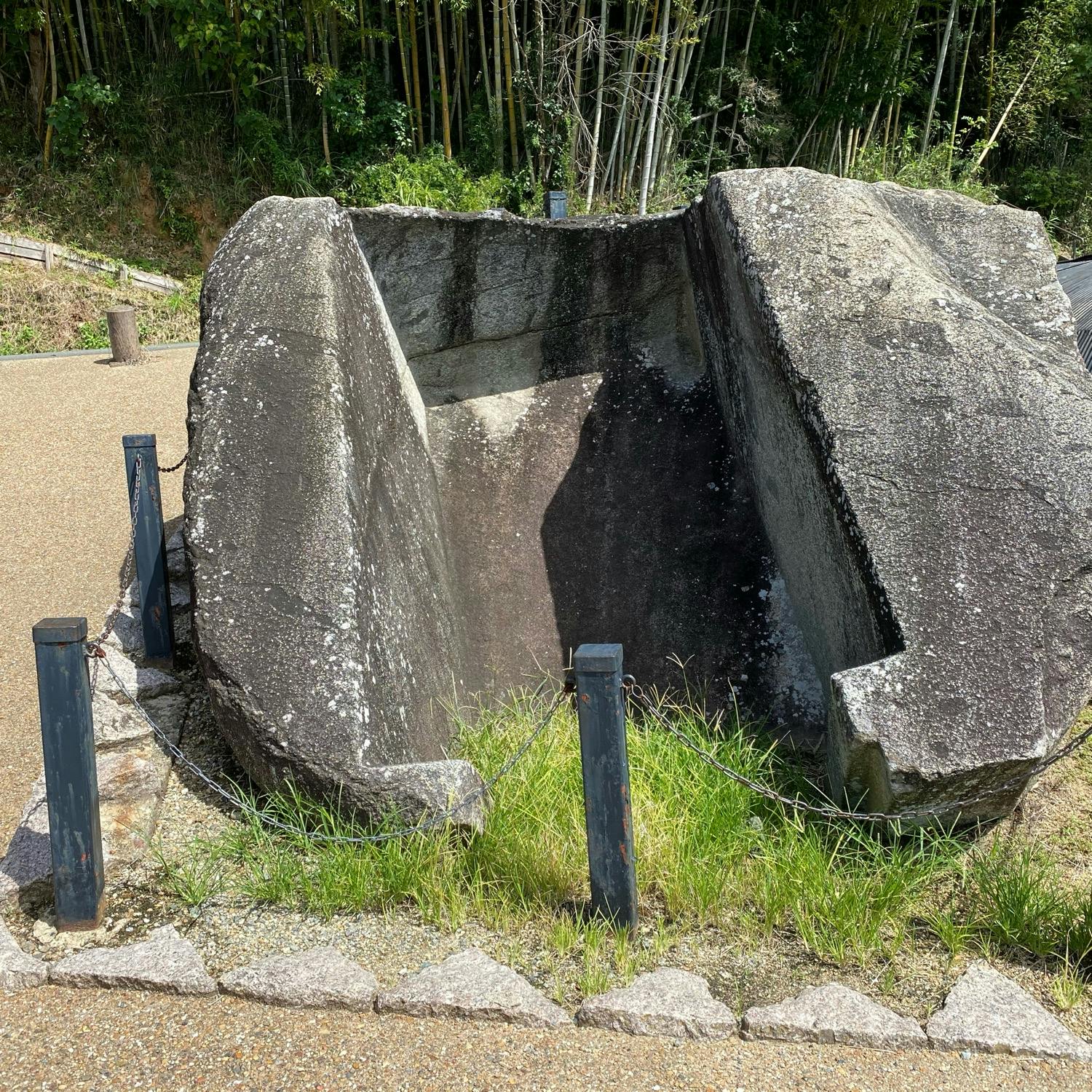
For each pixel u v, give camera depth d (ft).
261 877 10.34
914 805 10.34
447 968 9.12
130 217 49.44
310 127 52.21
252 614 11.25
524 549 15.92
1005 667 10.44
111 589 18.62
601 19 50.26
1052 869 10.68
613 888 9.59
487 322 16.69
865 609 11.53
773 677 14.38
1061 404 11.91
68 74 50.96
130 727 13.15
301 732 10.75
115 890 10.46
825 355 12.38
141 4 48.60
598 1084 8.07
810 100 55.57
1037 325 14.56
